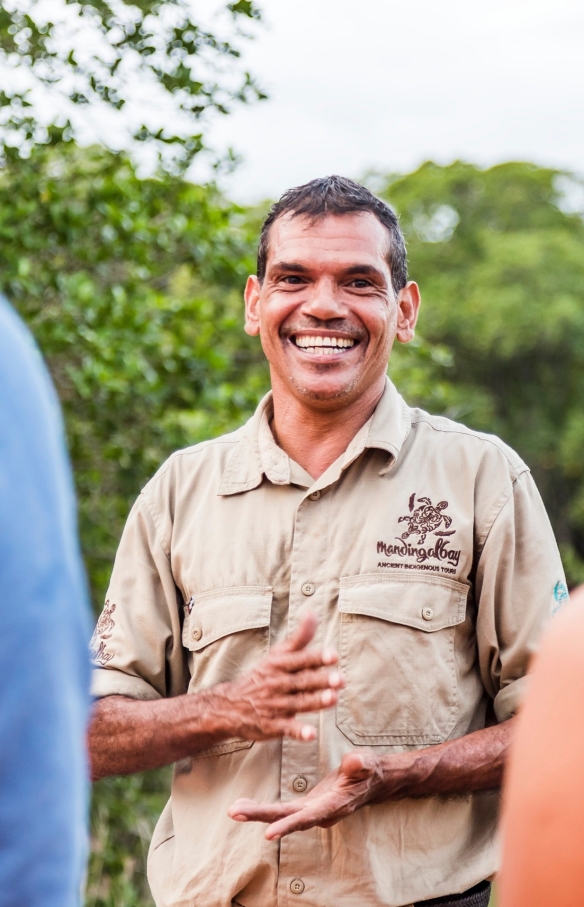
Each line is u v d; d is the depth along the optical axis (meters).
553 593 2.13
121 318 4.58
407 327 2.34
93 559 4.71
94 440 4.82
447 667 2.08
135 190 4.47
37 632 1.01
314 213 2.17
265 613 2.11
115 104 3.87
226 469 2.24
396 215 2.29
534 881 0.97
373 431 2.17
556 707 0.98
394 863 2.00
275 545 2.15
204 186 4.54
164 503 2.27
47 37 3.76
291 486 2.17
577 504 21.41
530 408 22.20
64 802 1.04
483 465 2.18
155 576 2.25
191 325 5.19
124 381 4.57
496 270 21.98
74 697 1.07
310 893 1.99
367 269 2.16
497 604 2.12
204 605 2.16
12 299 4.30
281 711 1.88
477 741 2.01
